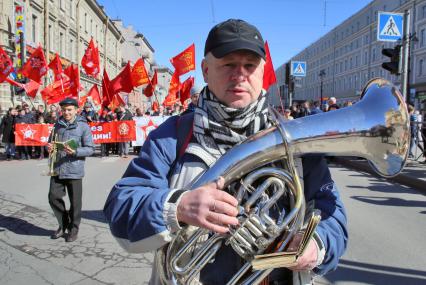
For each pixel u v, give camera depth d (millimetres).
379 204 6680
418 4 49625
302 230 1171
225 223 1067
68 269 3879
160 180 1310
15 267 3934
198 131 1305
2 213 6035
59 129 4859
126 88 14289
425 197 7266
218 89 1311
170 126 1393
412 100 42312
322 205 1356
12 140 13797
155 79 16531
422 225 5367
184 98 17859
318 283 3594
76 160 4742
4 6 22156
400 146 1220
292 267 1212
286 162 1195
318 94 87062
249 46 1237
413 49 50438
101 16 45531
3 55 14172
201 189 1116
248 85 1294
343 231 1348
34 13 27109
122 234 1246
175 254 1203
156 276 1395
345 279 3684
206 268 1290
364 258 4172
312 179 1370
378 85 1271
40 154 14219
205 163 1287
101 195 7414
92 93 17141
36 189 8016
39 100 25281
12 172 10570
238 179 1196
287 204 1251
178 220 1120
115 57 54000
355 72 68312
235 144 1288
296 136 1159
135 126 15062
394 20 9461
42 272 3811
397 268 3922
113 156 15078
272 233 1114
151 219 1136
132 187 1296
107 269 3877
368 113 1206
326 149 1188
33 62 13820
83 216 5809
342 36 73625
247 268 1150
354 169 11195
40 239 4805
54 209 4805
